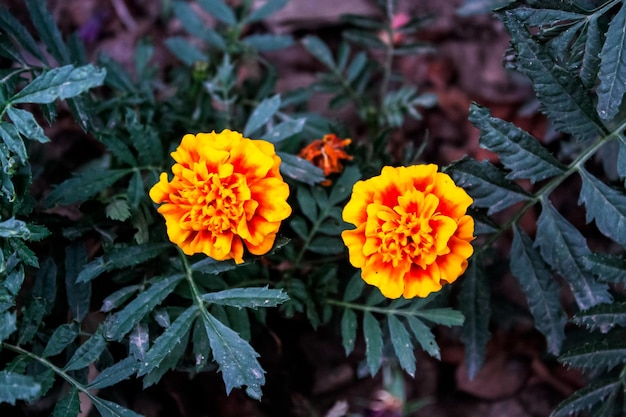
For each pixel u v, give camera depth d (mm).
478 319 375
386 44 470
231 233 320
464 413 456
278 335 421
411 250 317
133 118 367
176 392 409
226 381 326
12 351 346
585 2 353
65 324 339
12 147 332
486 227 365
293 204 393
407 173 319
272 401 428
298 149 429
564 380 451
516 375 457
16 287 329
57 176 455
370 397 448
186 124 417
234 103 445
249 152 317
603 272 345
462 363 458
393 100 469
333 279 378
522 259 365
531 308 366
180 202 319
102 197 388
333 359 447
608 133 353
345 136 419
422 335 351
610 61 339
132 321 332
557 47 352
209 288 364
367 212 318
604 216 349
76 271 361
